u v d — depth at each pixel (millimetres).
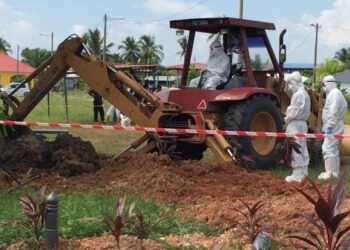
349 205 6957
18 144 9523
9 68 87500
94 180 8508
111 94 10406
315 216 6219
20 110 10750
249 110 10281
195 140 10219
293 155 9352
